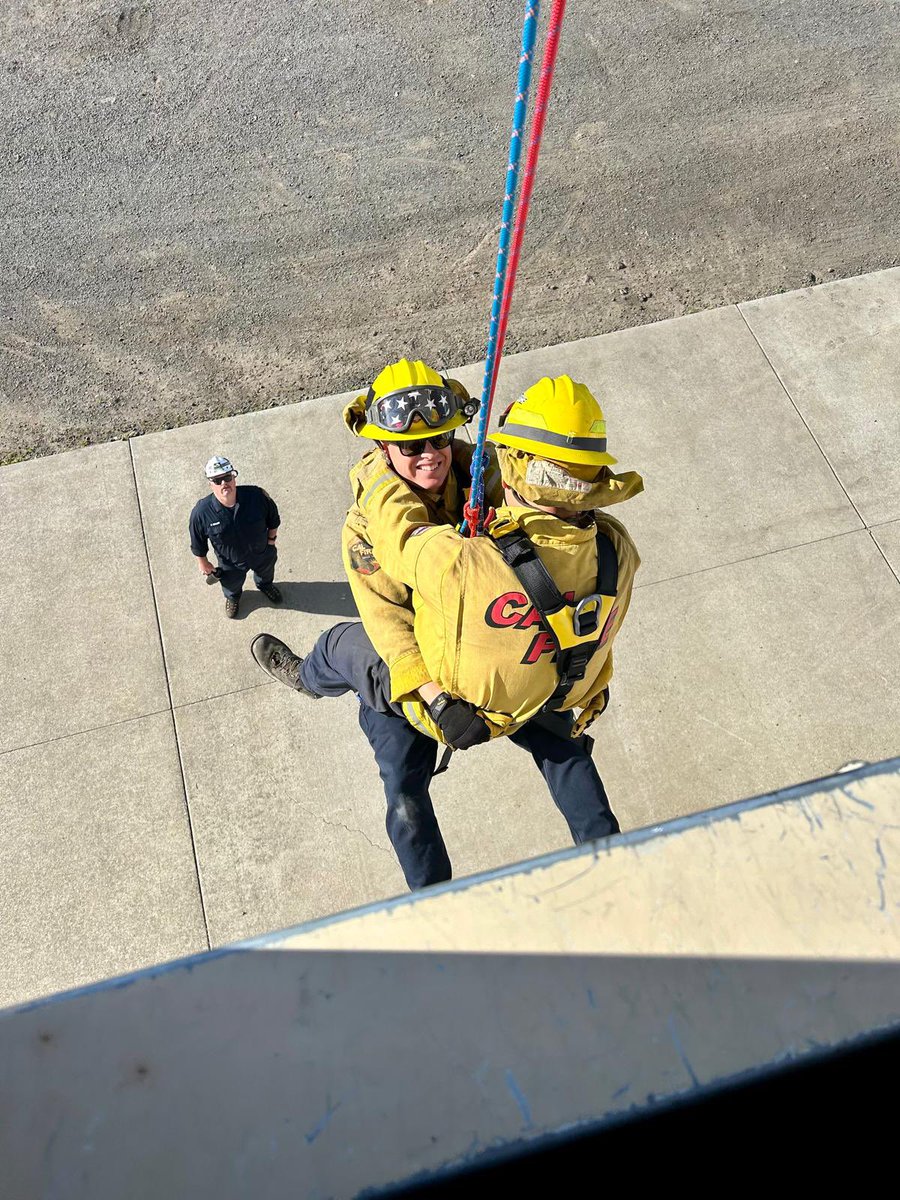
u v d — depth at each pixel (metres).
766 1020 0.90
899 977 0.92
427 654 2.29
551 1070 0.88
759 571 5.20
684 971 0.93
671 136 7.64
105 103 8.03
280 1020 0.91
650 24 8.41
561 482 2.05
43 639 5.13
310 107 7.90
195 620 5.17
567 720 2.64
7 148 7.79
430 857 2.70
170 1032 0.91
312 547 5.44
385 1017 0.91
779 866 0.99
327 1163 0.84
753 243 6.94
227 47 8.34
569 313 6.60
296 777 4.63
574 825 2.63
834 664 4.88
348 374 6.34
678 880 0.99
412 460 2.41
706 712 4.77
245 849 4.46
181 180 7.51
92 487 5.71
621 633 5.03
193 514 4.65
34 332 6.68
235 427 5.94
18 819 4.55
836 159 7.42
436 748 2.88
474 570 2.11
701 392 5.96
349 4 8.60
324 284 6.85
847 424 5.76
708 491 5.52
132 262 7.04
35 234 7.25
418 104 7.88
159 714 4.85
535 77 8.02
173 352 6.53
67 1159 0.85
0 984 4.15
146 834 4.50
